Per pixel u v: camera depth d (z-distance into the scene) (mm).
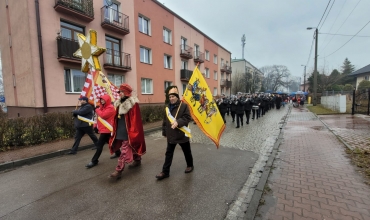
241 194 3184
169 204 2896
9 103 12961
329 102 18422
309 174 3781
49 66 10227
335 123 9758
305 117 13344
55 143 6609
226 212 2699
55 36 10422
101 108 4539
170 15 19391
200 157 5102
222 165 4500
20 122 6168
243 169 4258
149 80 17047
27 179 3947
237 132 8547
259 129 9195
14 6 10664
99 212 2725
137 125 4102
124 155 3883
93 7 12141
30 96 10227
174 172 4105
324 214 2529
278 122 11531
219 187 3420
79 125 5684
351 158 4566
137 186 3488
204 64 26188
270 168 4141
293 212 2600
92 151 6027
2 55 12891
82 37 6000
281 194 3070
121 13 13398
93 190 3375
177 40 20500
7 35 11836
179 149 6023
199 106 3963
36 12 9727
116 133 3961
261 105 14805
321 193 3055
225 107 11031
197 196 3121
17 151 5680
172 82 19781
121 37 14078
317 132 7805
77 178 3912
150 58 16969
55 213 2730
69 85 11219
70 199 3094
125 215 2648
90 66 5887
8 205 2965
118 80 14273
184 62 22328
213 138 4051
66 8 10344
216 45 29859
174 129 3732
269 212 2621
